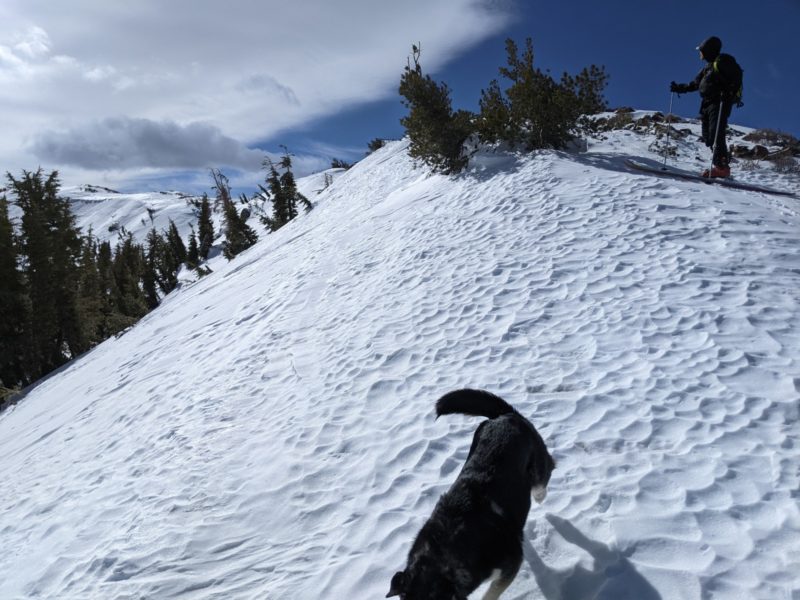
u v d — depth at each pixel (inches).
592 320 299.6
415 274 429.7
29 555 241.4
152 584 188.1
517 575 153.5
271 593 170.9
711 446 188.5
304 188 3280.0
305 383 323.0
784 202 441.4
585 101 605.9
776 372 224.7
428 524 138.6
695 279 317.1
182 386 409.4
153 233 3951.8
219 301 731.4
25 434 560.7
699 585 135.6
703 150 698.2
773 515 154.2
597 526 161.9
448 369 288.2
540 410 231.3
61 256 1854.1
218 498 232.5
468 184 596.4
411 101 668.1
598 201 455.5
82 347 1738.4
